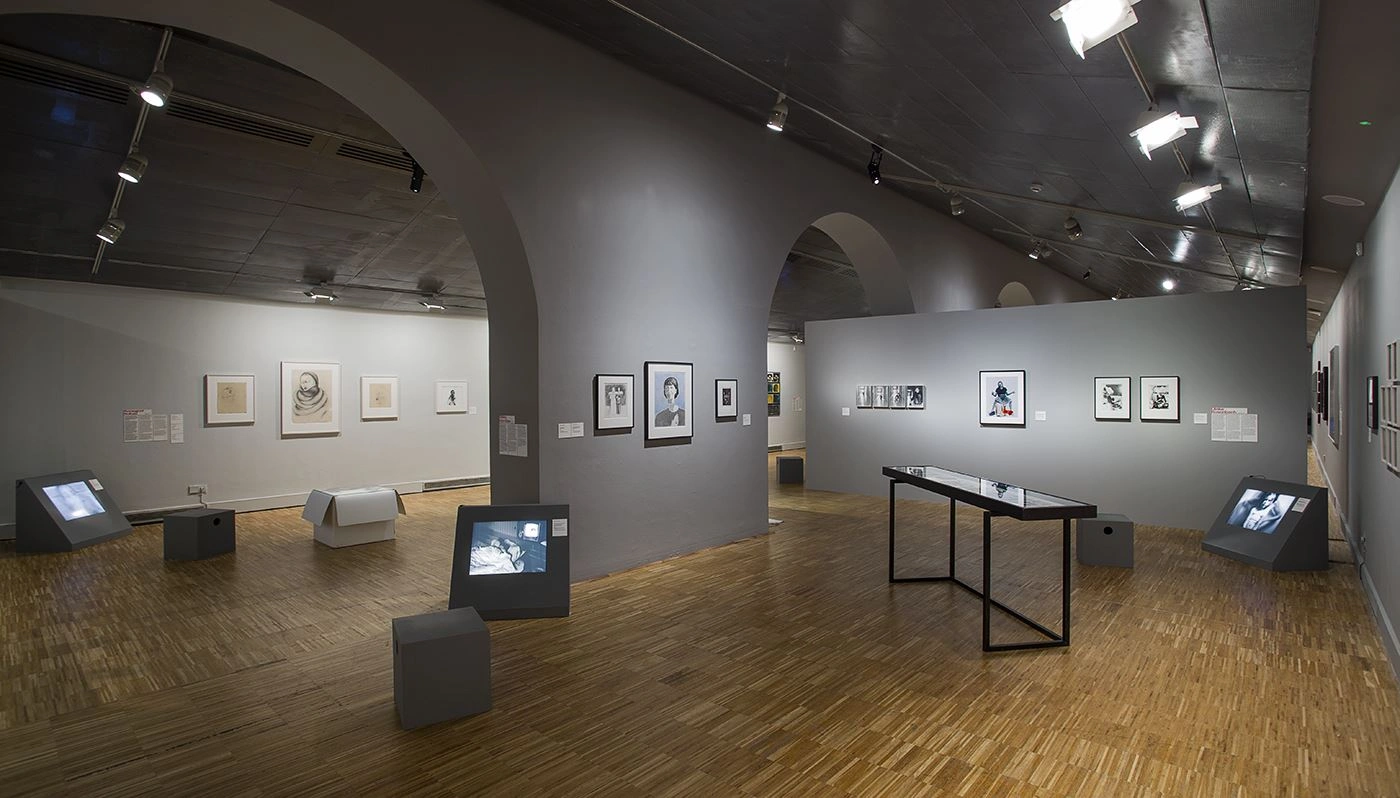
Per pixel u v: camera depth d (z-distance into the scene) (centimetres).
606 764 302
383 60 463
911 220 1073
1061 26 410
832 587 572
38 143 586
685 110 694
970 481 532
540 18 552
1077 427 871
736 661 417
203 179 677
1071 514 412
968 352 961
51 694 384
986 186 867
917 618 494
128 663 429
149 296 918
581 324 596
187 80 545
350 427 1116
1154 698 364
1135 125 504
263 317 1023
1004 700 362
